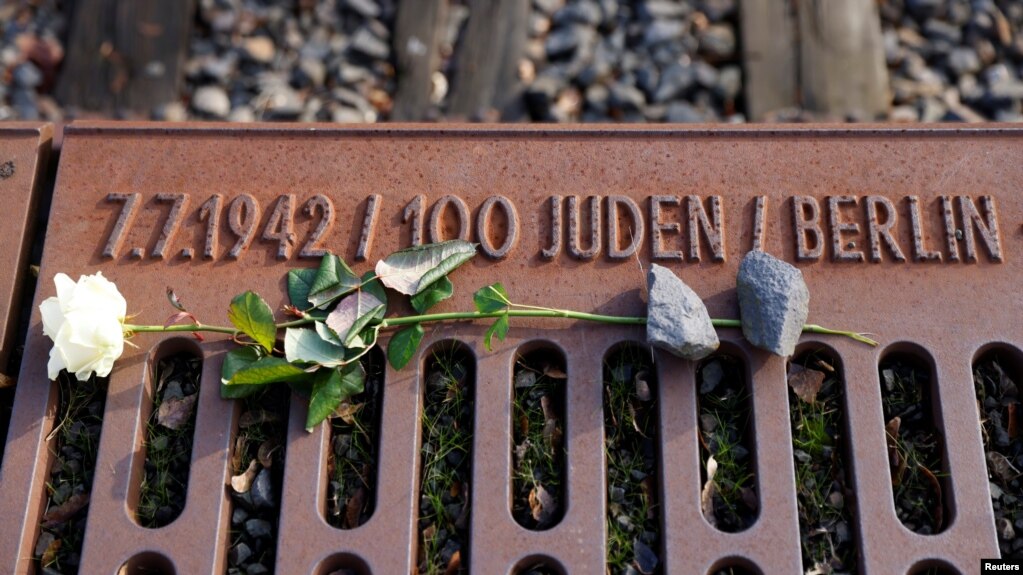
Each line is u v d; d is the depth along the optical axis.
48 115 2.50
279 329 1.80
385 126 1.98
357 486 1.76
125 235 1.89
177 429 1.79
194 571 1.66
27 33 2.61
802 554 1.70
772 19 2.60
